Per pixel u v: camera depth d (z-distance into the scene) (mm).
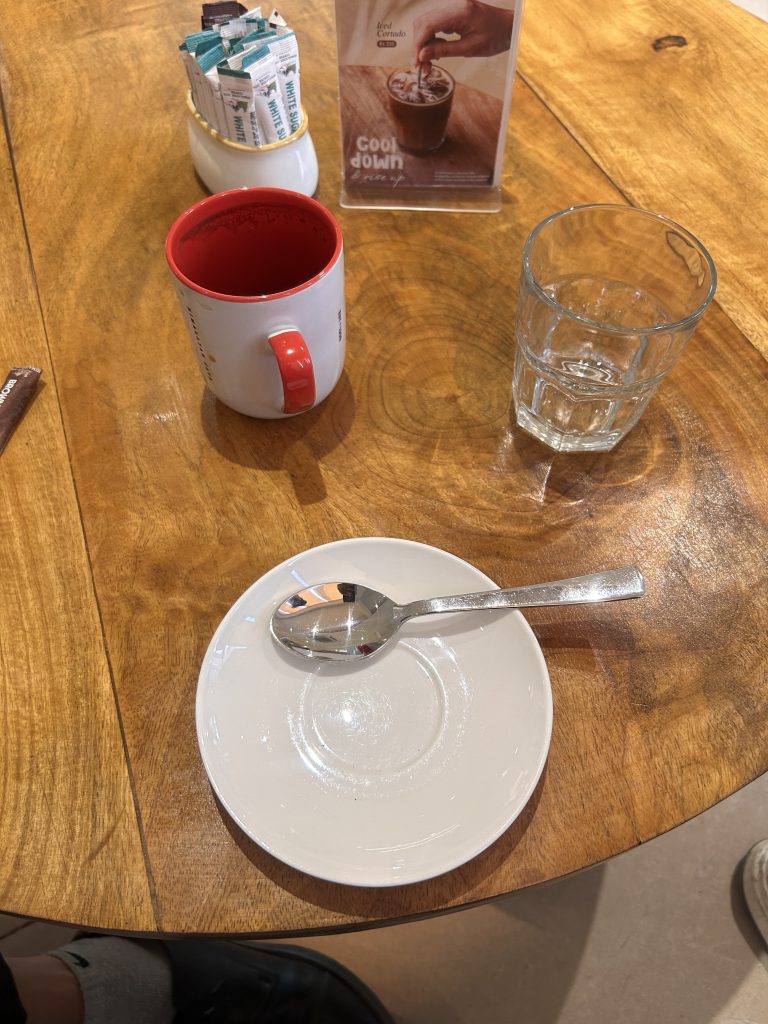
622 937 1036
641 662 522
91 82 880
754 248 728
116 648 529
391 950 1024
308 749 482
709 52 893
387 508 595
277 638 511
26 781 480
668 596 549
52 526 583
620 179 783
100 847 458
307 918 439
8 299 708
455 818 451
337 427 640
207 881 448
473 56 680
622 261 666
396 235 759
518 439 633
